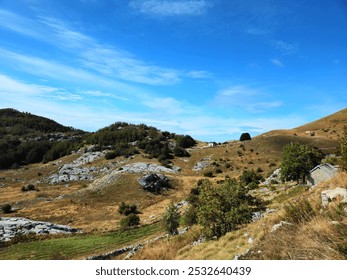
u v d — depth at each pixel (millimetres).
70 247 49688
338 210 9141
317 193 14203
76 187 122438
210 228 23922
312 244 7312
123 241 51469
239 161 133875
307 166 52156
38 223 68875
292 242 8648
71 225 74250
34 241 56656
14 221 70312
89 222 76938
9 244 55219
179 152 152250
